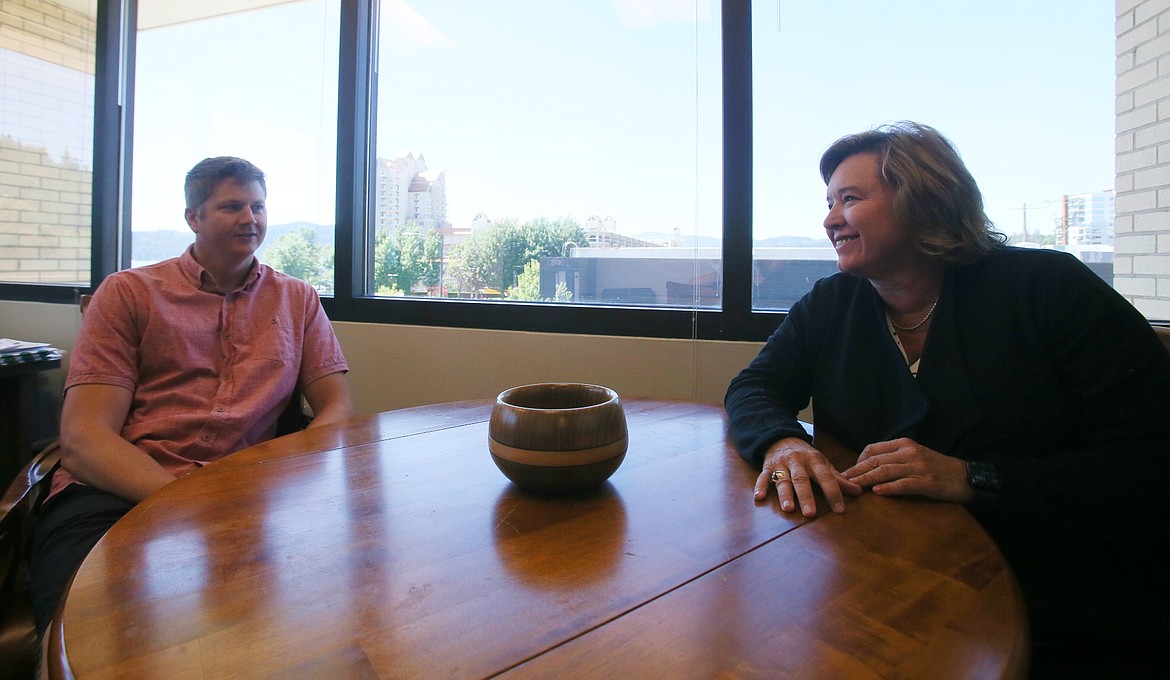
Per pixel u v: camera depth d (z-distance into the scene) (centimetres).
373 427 99
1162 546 74
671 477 73
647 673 35
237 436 123
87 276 222
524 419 64
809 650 38
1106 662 73
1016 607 43
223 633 40
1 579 89
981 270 88
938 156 87
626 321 158
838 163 98
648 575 48
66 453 108
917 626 40
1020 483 67
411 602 44
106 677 35
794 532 56
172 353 124
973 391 83
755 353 146
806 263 148
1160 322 121
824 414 98
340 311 188
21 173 226
